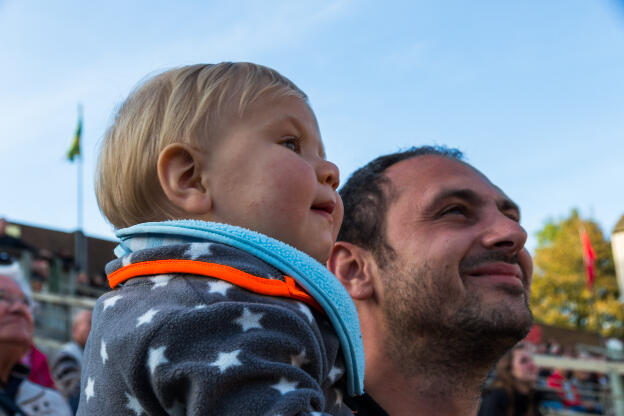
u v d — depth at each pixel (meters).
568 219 34.38
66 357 4.47
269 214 1.03
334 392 1.06
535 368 4.23
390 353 1.68
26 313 2.77
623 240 24.73
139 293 0.96
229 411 0.79
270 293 0.94
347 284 1.77
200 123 1.06
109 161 1.12
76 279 14.84
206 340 0.84
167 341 0.85
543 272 32.91
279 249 1.00
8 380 2.74
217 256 0.96
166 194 1.04
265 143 1.06
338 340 1.04
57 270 13.32
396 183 1.78
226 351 0.83
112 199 1.12
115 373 0.89
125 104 1.15
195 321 0.85
